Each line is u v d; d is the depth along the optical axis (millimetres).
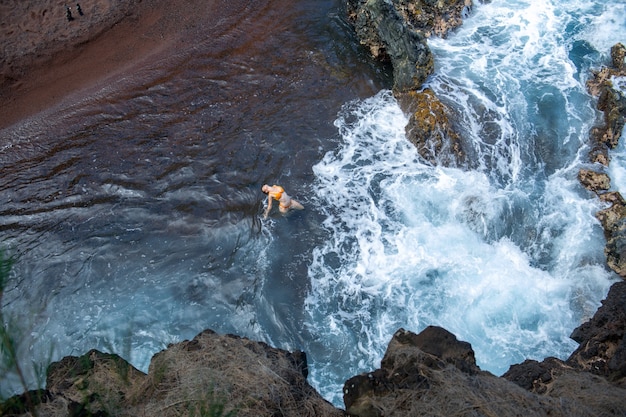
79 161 15469
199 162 15203
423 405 8227
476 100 16172
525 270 12969
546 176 14719
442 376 8562
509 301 12328
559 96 16328
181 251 13266
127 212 14141
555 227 13570
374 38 17844
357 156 15344
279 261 13000
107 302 12398
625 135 15242
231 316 12070
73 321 12070
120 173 15055
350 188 14547
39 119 16984
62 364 9438
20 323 10953
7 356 4281
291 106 16734
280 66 18094
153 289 12594
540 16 19281
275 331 11828
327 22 19625
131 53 19156
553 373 9492
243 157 15297
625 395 8445
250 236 13477
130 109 16922
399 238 13508
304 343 11633
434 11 18672
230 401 8391
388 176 14828
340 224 13766
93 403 8266
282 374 9172
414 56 16219
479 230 13750
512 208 13961
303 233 13562
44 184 14961
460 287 12570
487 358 11375
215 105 16859
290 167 15062
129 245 13430
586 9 19438
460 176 14734
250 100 16969
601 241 13219
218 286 12570
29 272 12977
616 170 14602
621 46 17250
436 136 15156
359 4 18375
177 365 9125
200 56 18656
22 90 18078
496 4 19906
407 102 16312
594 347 9914
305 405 8828
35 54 18984
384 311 12133
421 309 12172
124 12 20484
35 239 13664
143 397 8555
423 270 12867
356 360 11359
